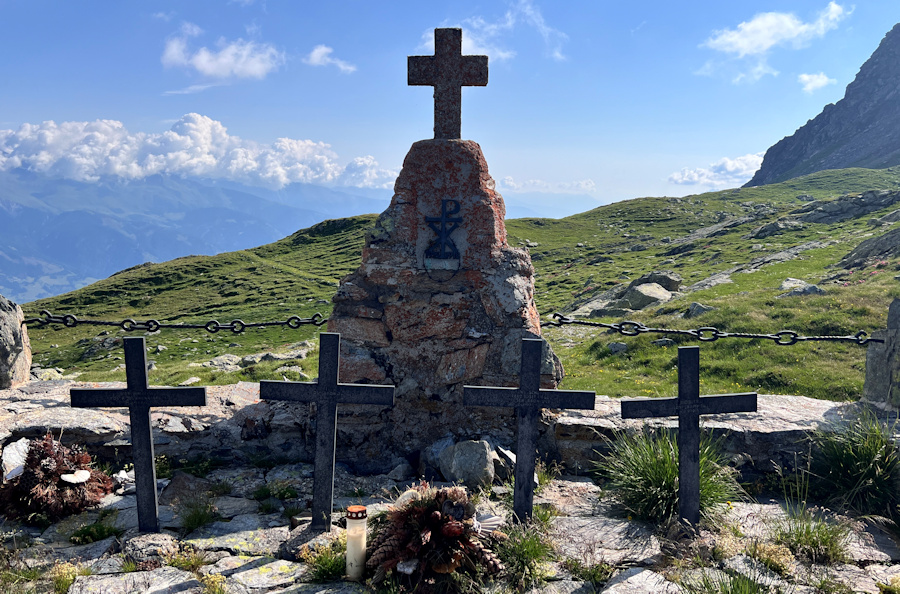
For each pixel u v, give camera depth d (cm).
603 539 579
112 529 594
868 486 639
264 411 807
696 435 599
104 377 2939
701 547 550
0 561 516
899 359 732
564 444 775
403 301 780
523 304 783
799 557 540
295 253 10156
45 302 8056
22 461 654
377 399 593
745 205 10938
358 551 507
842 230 5369
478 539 522
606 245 9038
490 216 791
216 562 538
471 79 787
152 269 9138
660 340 2134
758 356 1784
